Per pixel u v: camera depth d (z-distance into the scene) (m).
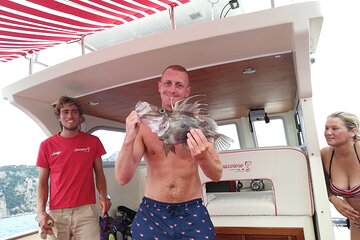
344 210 2.35
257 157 2.92
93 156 2.81
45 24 2.95
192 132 1.55
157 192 1.83
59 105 2.74
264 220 2.87
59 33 3.25
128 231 3.88
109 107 3.91
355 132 2.33
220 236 2.98
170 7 3.00
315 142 2.41
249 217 2.93
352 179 2.38
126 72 2.62
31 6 2.51
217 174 1.73
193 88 3.38
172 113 1.64
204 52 2.29
